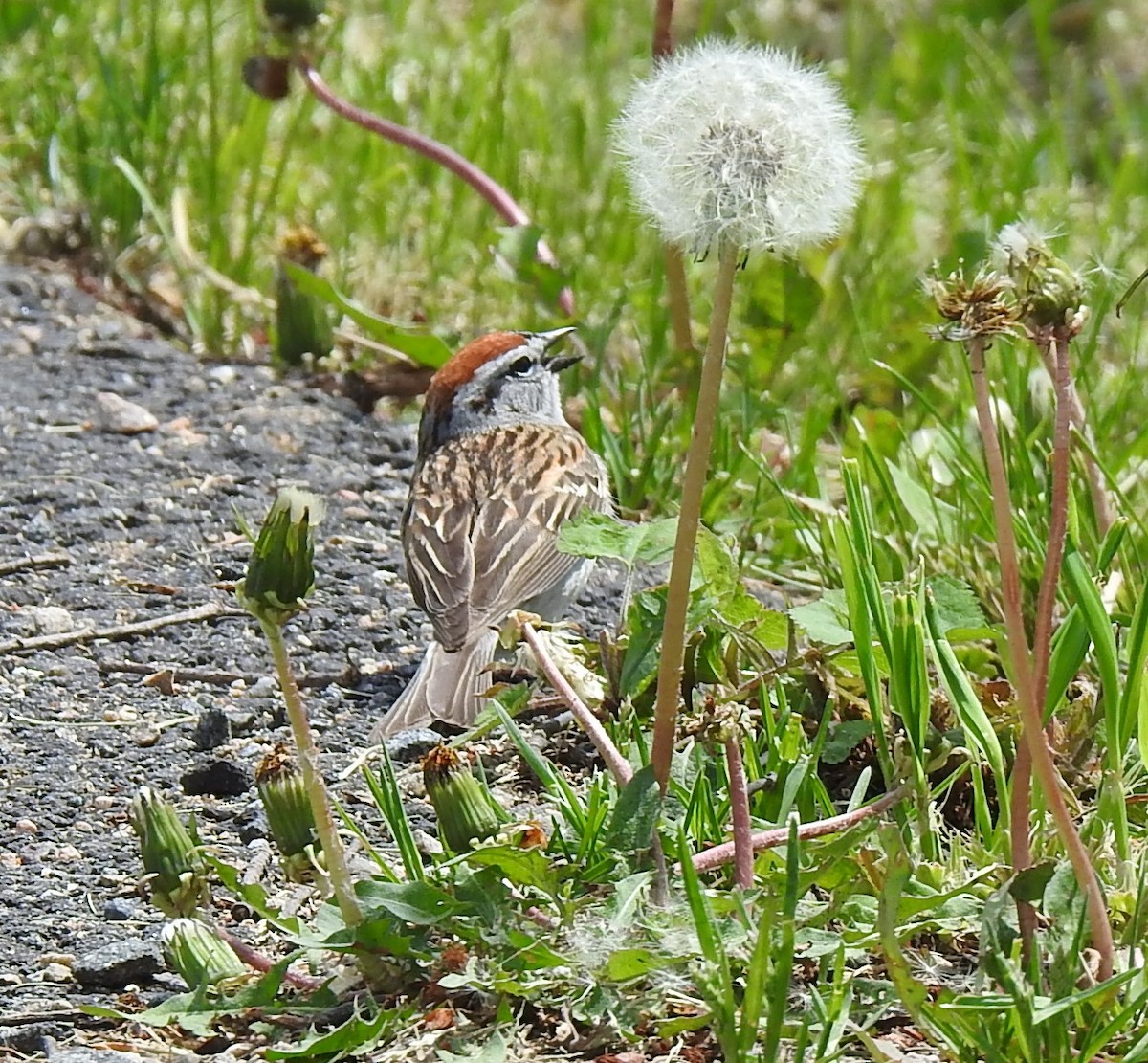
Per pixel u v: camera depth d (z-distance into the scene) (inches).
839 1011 232.7
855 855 254.2
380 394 511.5
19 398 489.1
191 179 597.6
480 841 262.7
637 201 239.8
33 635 380.2
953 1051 227.3
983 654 343.9
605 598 421.4
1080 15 862.5
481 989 246.5
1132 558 371.9
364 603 402.0
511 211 507.5
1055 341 231.5
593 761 328.2
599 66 713.0
